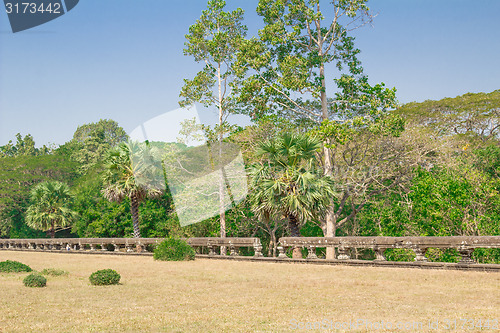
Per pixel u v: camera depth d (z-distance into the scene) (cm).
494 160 3341
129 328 633
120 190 2933
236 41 3509
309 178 1953
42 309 773
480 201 2447
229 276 1271
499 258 2231
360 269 1384
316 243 1719
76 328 633
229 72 3397
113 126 8381
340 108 3228
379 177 3156
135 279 1215
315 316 700
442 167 2898
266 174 2038
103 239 2639
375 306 776
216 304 822
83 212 4919
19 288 1028
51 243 3133
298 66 3003
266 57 3095
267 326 638
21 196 6278
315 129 2833
